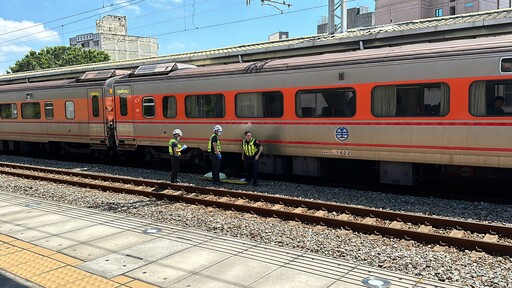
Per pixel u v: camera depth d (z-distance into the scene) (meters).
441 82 8.88
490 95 8.42
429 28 12.49
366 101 9.84
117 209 9.06
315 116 10.63
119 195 10.60
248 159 11.47
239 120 11.93
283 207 8.91
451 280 5.09
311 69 10.59
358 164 11.72
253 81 11.55
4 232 6.94
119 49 81.94
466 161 8.78
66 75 26.67
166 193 10.12
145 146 15.10
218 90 12.23
